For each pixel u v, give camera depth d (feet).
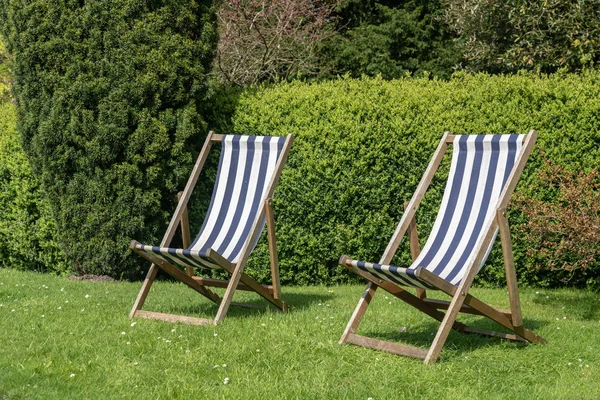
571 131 24.21
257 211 19.48
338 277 26.37
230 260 19.24
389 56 46.29
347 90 25.93
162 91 25.12
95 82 24.70
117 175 25.11
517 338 16.88
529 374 14.46
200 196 26.73
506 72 35.37
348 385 13.80
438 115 25.00
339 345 16.28
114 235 25.52
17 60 25.09
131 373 14.35
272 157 20.34
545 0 30.94
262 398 13.07
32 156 25.68
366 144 25.32
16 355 15.49
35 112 25.21
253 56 41.27
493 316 16.15
